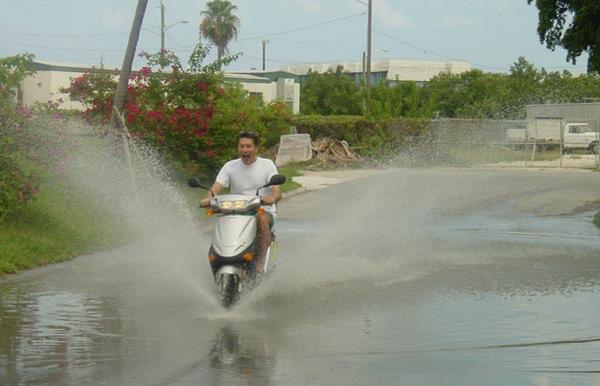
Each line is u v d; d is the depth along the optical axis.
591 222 24.25
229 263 11.76
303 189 35.84
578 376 8.65
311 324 11.10
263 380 8.53
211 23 105.69
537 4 29.78
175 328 10.90
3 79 21.17
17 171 17.78
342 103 77.69
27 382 8.48
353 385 8.36
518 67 87.38
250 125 31.34
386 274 15.14
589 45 28.83
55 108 20.55
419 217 25.50
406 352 9.64
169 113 28.66
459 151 56.31
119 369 8.95
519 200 30.42
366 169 50.56
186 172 28.86
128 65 24.61
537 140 59.38
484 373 8.77
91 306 12.32
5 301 12.66
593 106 65.50
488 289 13.66
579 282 14.32
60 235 18.14
